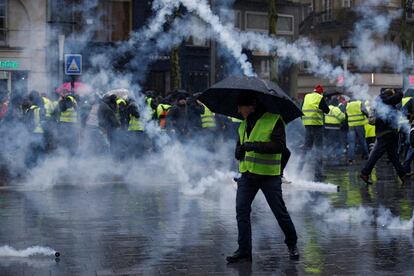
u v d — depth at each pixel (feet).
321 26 179.11
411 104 59.62
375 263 29.96
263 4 155.43
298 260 30.55
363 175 57.16
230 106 31.78
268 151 29.81
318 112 61.67
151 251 32.17
